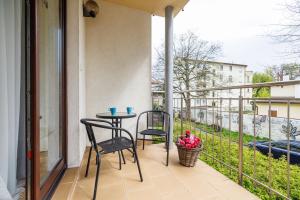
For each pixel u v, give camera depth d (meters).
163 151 2.84
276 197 1.59
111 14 3.19
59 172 1.85
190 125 2.91
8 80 1.07
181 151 2.28
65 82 2.09
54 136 1.80
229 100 2.05
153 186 1.78
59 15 1.99
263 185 1.64
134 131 3.32
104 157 2.55
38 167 1.22
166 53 3.04
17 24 1.13
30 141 1.18
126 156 2.61
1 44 1.01
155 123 3.39
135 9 3.31
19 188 1.18
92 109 3.10
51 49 1.74
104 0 3.11
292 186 1.70
